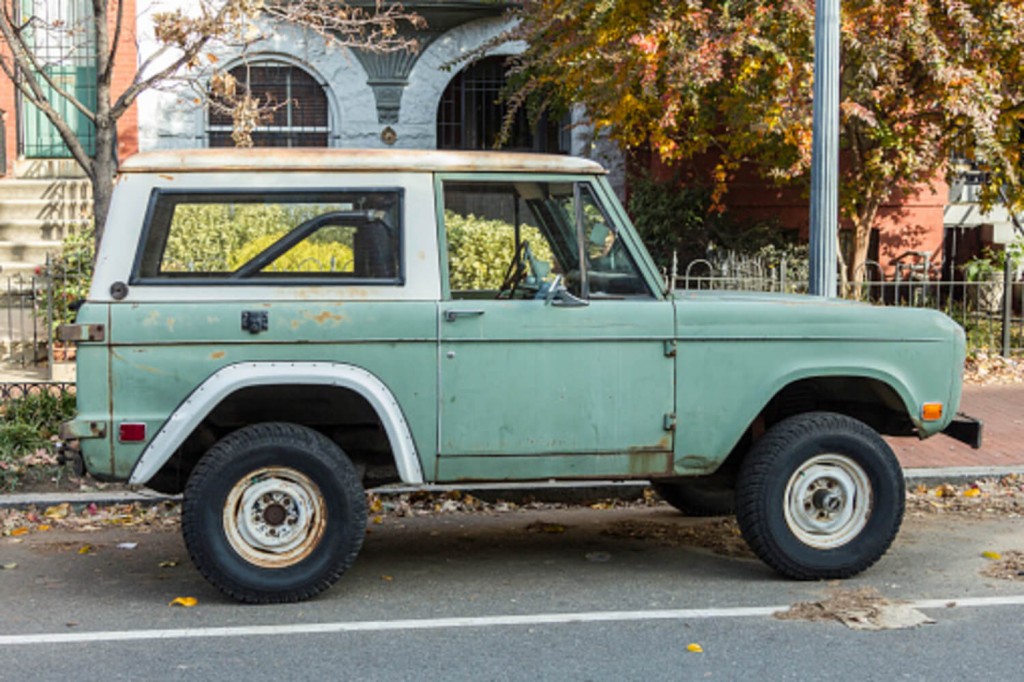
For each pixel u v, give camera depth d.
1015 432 9.95
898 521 6.32
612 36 11.95
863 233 14.04
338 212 6.04
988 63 11.82
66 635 5.50
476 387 6.05
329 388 6.07
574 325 6.11
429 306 6.01
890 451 6.32
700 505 7.89
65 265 12.95
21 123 16.33
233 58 16.06
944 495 8.47
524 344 6.07
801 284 13.07
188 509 5.84
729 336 6.22
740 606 5.91
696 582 6.38
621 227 6.26
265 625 5.65
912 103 12.81
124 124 15.92
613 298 6.23
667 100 11.91
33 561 6.92
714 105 13.35
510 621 5.69
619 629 5.55
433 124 16.77
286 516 5.94
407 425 6.02
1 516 7.89
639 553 7.07
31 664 5.11
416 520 7.99
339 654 5.22
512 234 6.27
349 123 16.61
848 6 11.41
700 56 11.22
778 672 4.95
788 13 11.22
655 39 11.48
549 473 6.15
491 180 6.17
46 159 16.36
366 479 6.59
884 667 5.00
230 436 5.91
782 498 6.21
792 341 6.28
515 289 6.33
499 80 17.20
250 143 9.80
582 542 7.34
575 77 12.59
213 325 5.87
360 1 15.66
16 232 15.45
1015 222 15.45
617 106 12.29
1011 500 8.31
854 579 6.36
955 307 13.95
